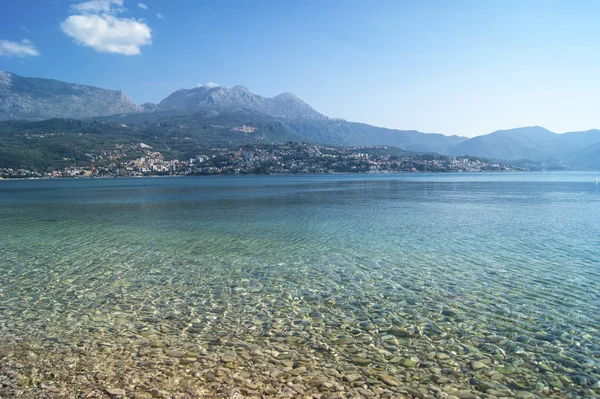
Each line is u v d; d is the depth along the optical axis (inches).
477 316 585.6
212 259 971.3
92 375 410.9
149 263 932.0
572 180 7283.5
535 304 636.1
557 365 441.7
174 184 6579.7
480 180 7455.7
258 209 2256.4
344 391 384.2
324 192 3939.5
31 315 593.0
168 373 415.5
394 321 567.5
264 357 454.9
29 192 4554.6
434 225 1547.7
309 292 703.1
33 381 398.3
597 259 948.0
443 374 420.5
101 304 644.1
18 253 1060.5
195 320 572.7
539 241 1192.2
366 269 864.3
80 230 1491.1
